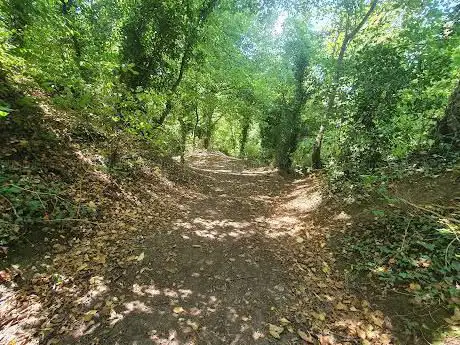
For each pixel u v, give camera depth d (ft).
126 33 29.19
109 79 19.21
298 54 38.42
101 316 9.71
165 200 22.29
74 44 27.50
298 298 11.32
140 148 29.25
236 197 28.14
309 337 9.37
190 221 18.81
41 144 17.37
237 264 13.64
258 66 53.16
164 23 30.19
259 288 11.87
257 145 74.95
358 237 14.80
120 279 11.64
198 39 37.19
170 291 11.34
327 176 26.00
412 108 20.35
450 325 8.87
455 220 11.66
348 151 21.85
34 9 24.39
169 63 35.09
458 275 10.20
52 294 10.41
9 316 9.28
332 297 11.32
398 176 17.80
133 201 19.44
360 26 37.09
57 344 8.58
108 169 20.11
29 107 18.75
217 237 16.61
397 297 10.57
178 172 31.30
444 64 19.93
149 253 13.69
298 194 28.91
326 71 37.24
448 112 18.22
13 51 19.57
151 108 21.67
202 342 9.06
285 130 41.55
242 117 71.36
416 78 19.60
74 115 22.80
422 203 14.43
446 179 15.42
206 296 11.23
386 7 36.70
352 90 21.59
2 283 10.23
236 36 48.32
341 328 9.75
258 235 17.53
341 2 36.29
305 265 13.76
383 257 12.63
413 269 11.34
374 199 17.46
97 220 15.52
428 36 20.61
